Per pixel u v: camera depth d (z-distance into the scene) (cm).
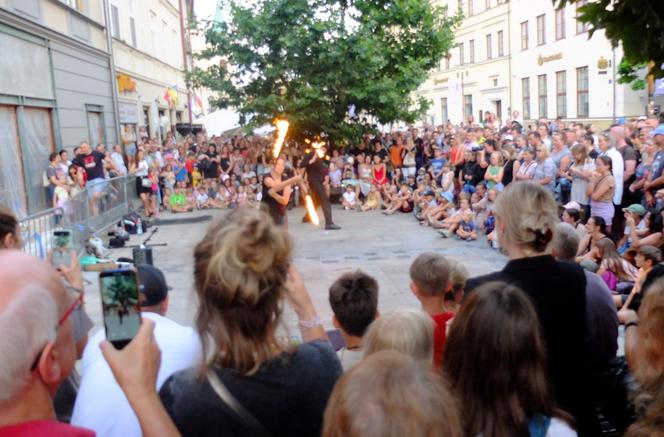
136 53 2223
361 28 1617
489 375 188
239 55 1636
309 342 181
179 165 1806
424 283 333
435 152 1609
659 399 171
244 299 161
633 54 342
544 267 256
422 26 1769
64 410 262
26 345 128
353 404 122
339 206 1648
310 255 1021
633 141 1073
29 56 1242
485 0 3738
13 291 135
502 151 1163
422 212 1334
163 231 1319
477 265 920
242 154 1852
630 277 638
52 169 1209
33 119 1273
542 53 3177
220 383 164
